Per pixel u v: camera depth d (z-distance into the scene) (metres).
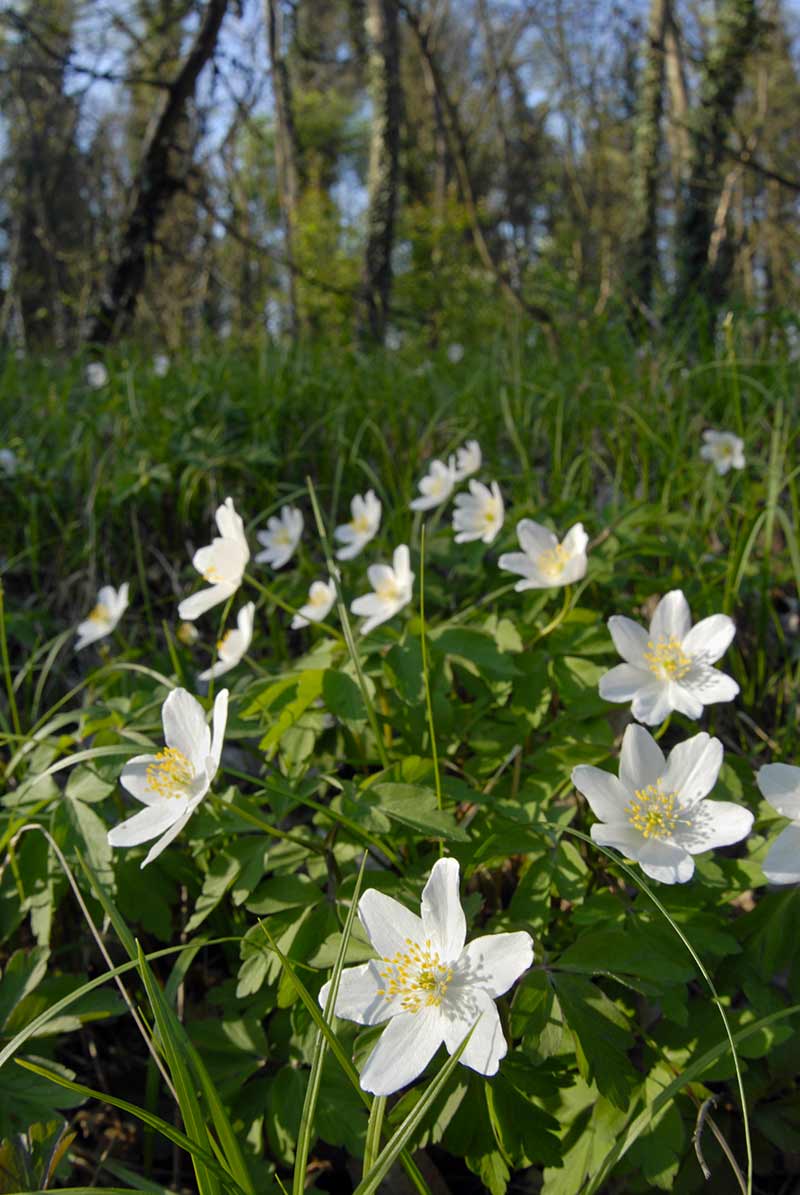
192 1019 0.26
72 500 0.50
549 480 0.45
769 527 0.31
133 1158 0.24
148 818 0.21
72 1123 0.24
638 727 0.20
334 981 0.17
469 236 2.06
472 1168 0.19
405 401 0.56
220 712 0.20
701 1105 0.19
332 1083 0.20
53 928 0.27
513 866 0.27
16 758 0.28
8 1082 0.21
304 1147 0.16
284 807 0.24
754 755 0.31
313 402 0.56
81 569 0.47
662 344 0.62
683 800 0.20
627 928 0.21
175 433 0.51
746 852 0.27
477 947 0.17
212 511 0.49
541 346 0.73
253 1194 0.16
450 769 0.28
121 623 0.44
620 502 0.45
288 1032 0.22
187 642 0.42
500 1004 0.20
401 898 0.21
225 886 0.22
